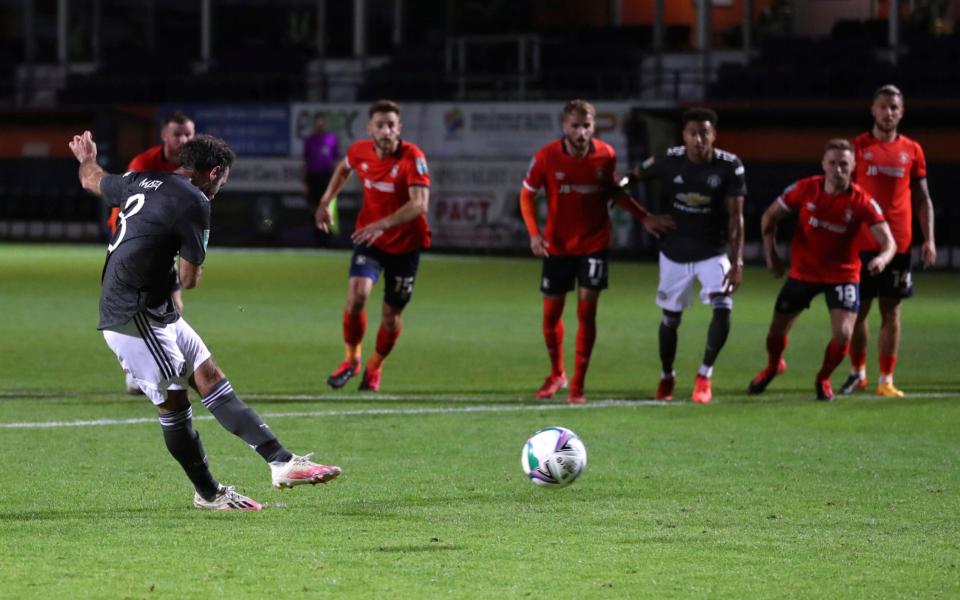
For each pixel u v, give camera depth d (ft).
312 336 174.60
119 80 391.86
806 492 82.53
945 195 314.14
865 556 65.72
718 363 154.30
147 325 71.36
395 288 129.39
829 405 121.29
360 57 391.86
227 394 72.49
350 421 110.83
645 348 167.43
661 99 350.02
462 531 70.69
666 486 84.28
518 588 59.16
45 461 90.89
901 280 126.62
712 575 61.72
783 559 64.95
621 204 124.57
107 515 73.92
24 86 400.06
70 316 193.88
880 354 128.47
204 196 72.18
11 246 350.02
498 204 336.49
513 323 192.54
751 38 372.99
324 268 289.33
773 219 124.77
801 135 325.42
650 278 274.16
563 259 124.36
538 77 354.74
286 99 388.16
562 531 70.90
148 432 103.40
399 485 84.12
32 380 133.08
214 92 385.09
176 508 76.18
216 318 194.49
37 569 61.57
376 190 131.03
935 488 83.97
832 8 387.14
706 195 122.31
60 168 382.01
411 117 342.85
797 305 124.57
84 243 364.99
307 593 57.93
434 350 162.71
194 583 59.41
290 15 435.12
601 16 410.31
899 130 318.24
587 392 130.93
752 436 104.58
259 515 74.49
